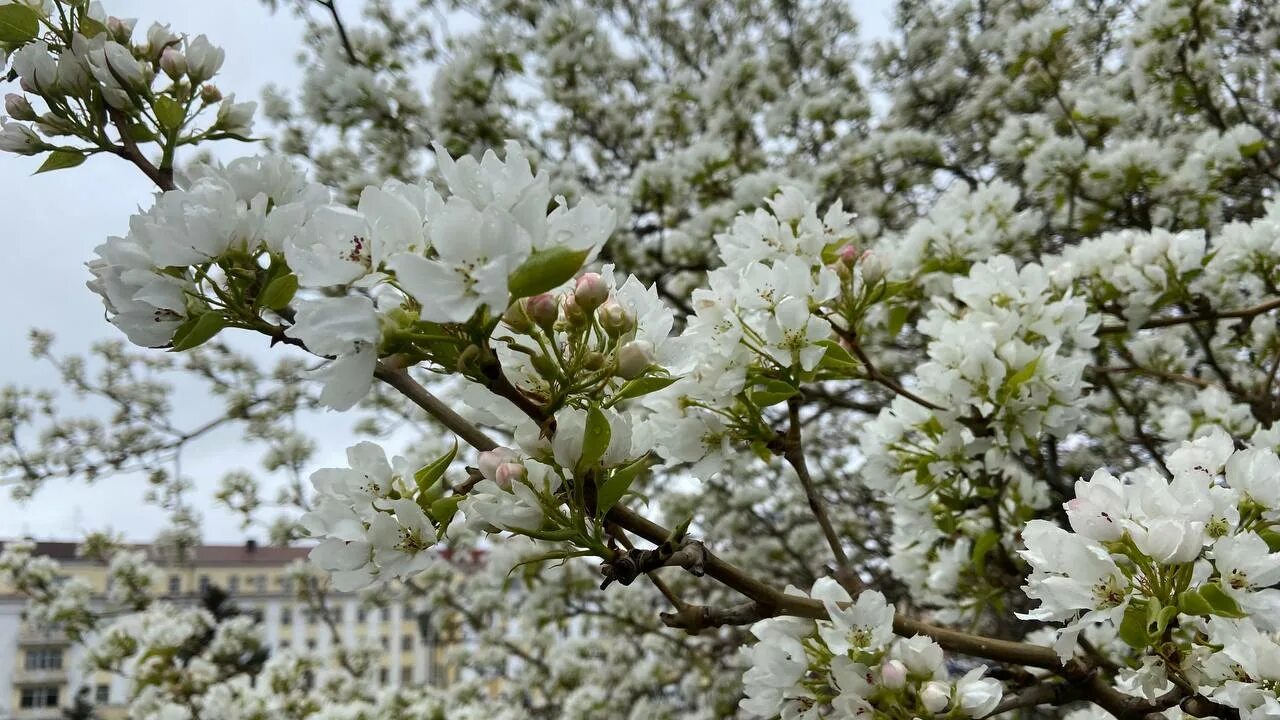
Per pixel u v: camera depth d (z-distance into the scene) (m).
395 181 1.35
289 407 7.66
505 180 1.32
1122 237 3.61
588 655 8.54
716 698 6.88
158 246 1.38
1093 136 5.29
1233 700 1.60
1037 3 7.50
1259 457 1.79
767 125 7.11
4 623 31.94
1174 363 4.37
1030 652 1.87
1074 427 2.54
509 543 7.16
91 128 1.90
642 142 7.65
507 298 1.17
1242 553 1.58
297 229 1.37
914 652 1.79
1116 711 1.85
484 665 8.96
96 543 9.80
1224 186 5.11
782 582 7.21
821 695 1.84
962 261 3.58
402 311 1.32
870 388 6.01
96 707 25.70
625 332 1.50
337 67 5.99
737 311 2.22
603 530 1.58
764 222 2.71
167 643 6.55
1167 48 5.07
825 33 8.88
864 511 7.30
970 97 7.87
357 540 1.51
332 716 6.23
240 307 1.46
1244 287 3.74
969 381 2.58
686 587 7.53
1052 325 2.73
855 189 6.95
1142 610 1.61
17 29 1.86
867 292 2.59
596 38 7.24
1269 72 5.78
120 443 8.78
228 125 2.05
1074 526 1.64
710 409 2.20
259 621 8.81
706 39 9.16
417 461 6.82
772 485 7.41
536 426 1.50
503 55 6.14
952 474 2.81
